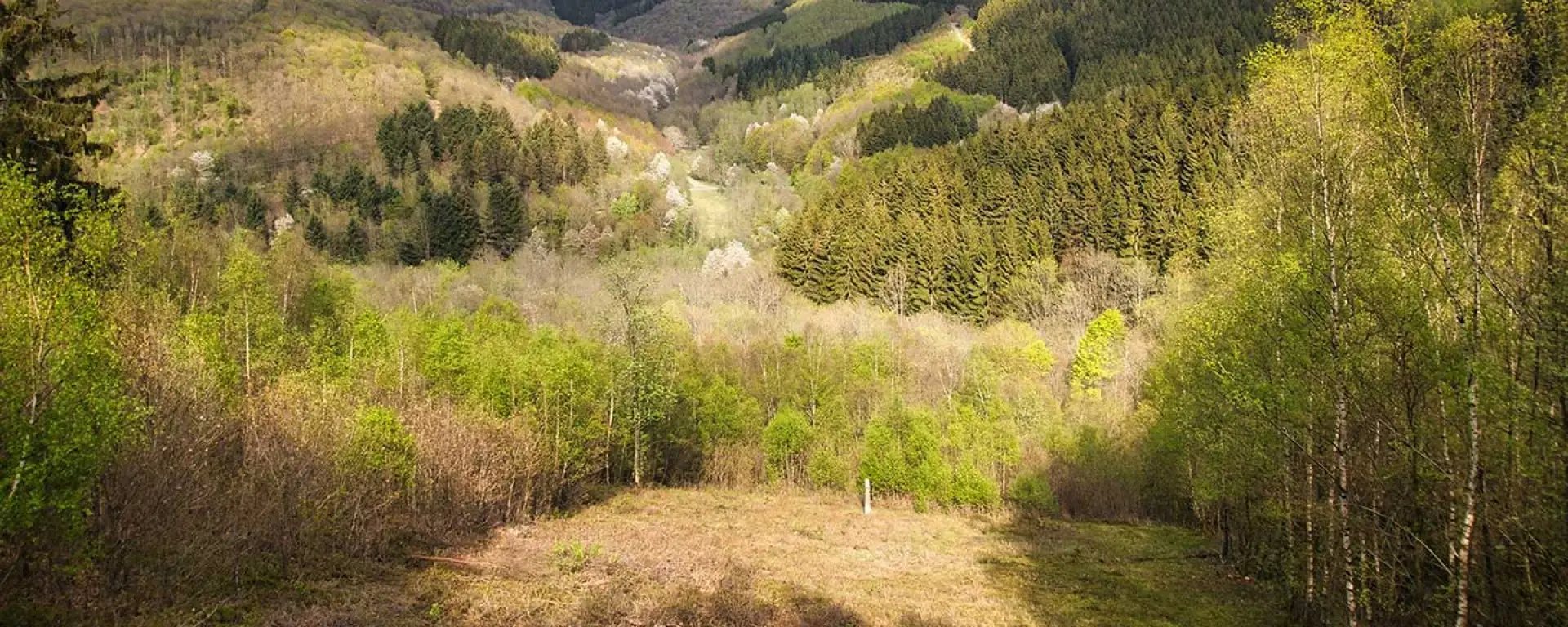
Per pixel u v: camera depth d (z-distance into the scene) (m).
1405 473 14.80
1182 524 38.00
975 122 138.50
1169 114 79.31
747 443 44.84
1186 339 21.52
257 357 28.30
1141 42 136.25
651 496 36.22
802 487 42.28
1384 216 14.78
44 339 10.50
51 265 11.88
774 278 83.31
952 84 163.00
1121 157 78.31
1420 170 14.05
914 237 75.94
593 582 17.23
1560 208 10.99
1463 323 12.92
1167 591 22.08
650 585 17.28
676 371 44.94
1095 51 143.25
